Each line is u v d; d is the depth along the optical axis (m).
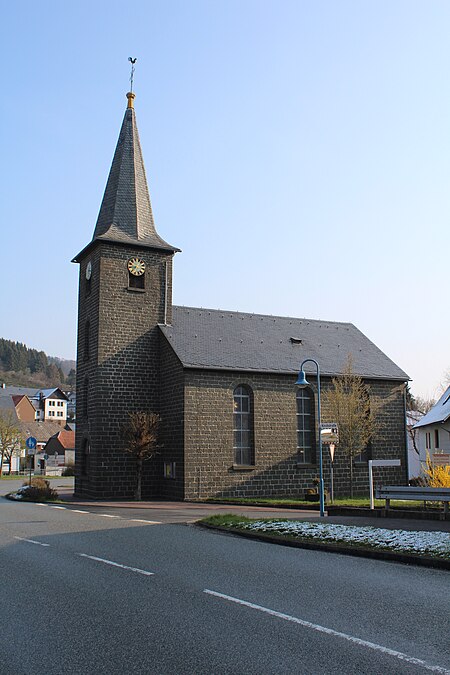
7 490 40.28
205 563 10.93
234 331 34.34
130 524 17.66
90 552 12.15
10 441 67.81
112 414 30.62
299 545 13.31
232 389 30.72
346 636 6.57
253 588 8.83
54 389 126.75
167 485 30.25
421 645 6.30
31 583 9.19
